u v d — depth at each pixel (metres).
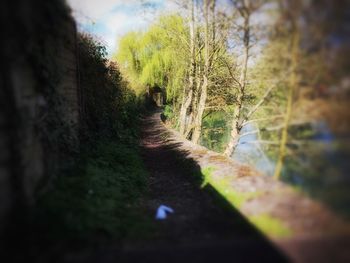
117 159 7.88
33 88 4.31
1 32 3.24
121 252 3.67
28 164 3.91
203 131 15.12
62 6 5.01
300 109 4.50
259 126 6.82
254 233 4.06
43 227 3.44
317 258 3.34
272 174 5.44
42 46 4.55
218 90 12.79
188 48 15.25
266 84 6.00
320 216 3.77
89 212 4.16
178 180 7.72
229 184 5.86
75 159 6.33
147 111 33.44
